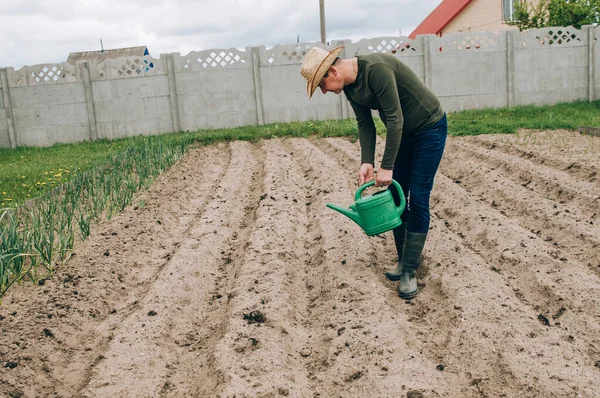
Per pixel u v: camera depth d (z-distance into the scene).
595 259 4.78
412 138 4.20
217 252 5.46
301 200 7.02
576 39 14.88
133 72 14.26
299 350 3.68
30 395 3.25
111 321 4.12
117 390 3.23
